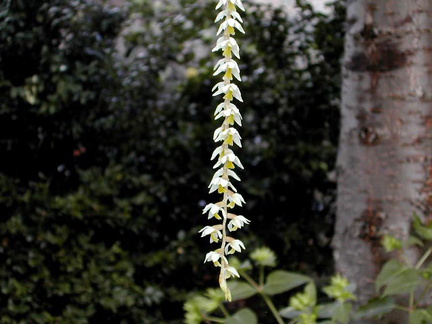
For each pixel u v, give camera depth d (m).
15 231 3.56
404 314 2.25
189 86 4.18
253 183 3.96
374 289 2.35
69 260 3.59
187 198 4.04
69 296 3.63
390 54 2.34
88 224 3.67
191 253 3.88
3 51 3.79
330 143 4.12
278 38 4.12
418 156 2.33
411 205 2.34
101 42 3.95
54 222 3.63
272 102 4.14
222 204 1.43
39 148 3.88
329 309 2.05
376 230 2.37
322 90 4.07
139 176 3.87
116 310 3.60
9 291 3.55
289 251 3.97
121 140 3.97
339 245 2.48
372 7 2.36
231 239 1.42
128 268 3.65
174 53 4.18
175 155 4.04
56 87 3.82
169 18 4.18
